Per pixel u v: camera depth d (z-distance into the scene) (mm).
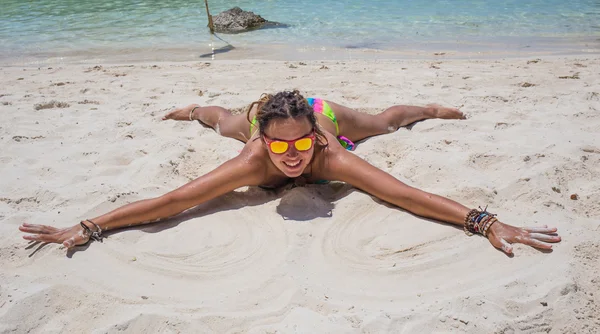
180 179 4082
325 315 2627
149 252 3184
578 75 6891
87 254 3184
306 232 3275
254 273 2959
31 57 9203
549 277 2830
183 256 3145
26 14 12930
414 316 2572
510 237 3096
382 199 3561
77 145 4773
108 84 7023
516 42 9555
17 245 3252
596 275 2850
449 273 2914
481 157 4160
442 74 7137
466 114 5242
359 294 2764
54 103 6102
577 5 12539
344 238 3236
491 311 2605
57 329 2627
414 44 9562
